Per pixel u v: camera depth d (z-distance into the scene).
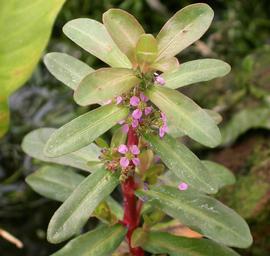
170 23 0.12
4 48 0.11
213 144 0.11
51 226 0.12
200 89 0.26
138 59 0.12
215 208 0.13
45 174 0.16
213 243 0.14
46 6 0.11
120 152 0.12
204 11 0.12
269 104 0.23
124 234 0.14
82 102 0.11
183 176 0.12
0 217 0.25
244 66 0.25
